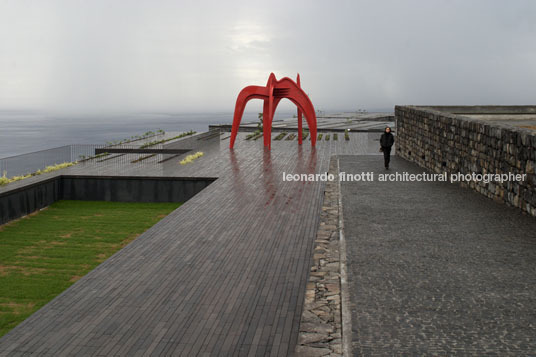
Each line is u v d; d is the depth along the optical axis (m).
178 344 4.64
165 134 29.77
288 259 7.23
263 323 5.08
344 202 8.69
